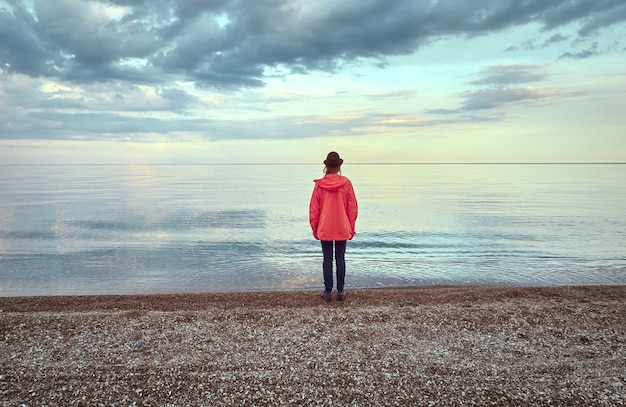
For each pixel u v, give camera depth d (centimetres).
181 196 4781
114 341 532
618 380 426
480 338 542
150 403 386
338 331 564
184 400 392
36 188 6438
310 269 1126
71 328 575
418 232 1894
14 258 1280
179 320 609
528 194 4953
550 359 479
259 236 1791
